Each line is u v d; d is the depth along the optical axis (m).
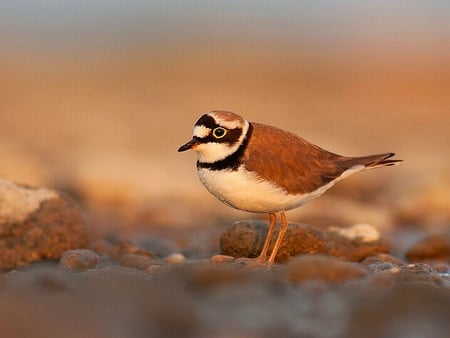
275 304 6.76
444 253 11.05
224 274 7.39
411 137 24.70
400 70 38.62
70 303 6.54
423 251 11.05
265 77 38.09
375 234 10.74
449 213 15.44
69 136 24.05
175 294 7.01
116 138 24.00
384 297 6.86
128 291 7.03
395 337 6.02
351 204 16.00
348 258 10.53
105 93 33.88
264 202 9.29
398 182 17.77
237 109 30.08
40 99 31.66
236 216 15.54
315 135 23.58
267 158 9.23
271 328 6.20
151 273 8.36
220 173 9.21
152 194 16.84
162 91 34.59
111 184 16.72
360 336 6.04
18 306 6.34
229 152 9.18
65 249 10.78
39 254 10.68
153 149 22.28
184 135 24.89
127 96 33.16
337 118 28.42
